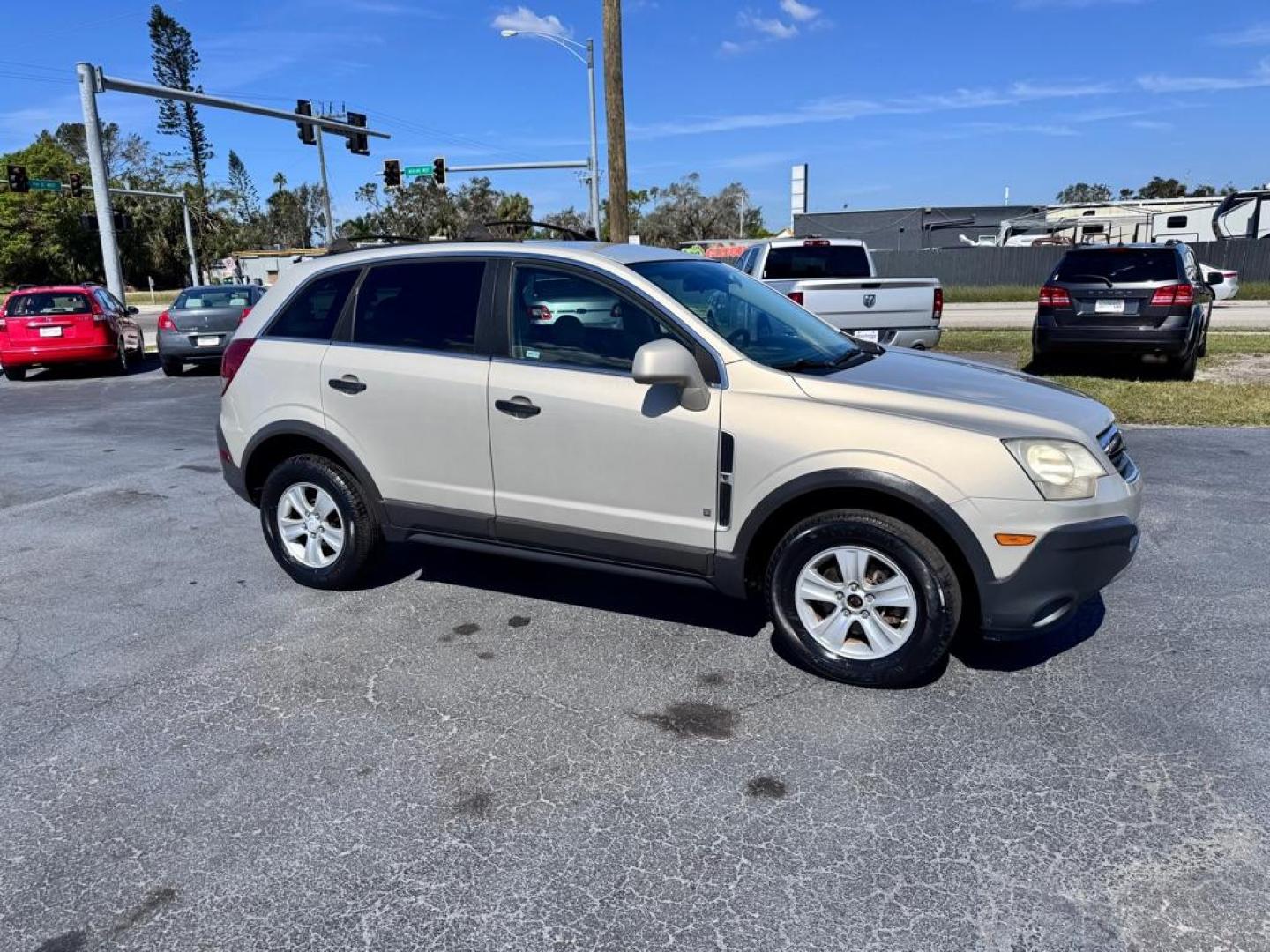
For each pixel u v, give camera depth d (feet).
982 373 14.06
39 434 32.73
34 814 10.11
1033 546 11.32
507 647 14.01
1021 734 11.23
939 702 12.05
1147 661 13.00
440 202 257.34
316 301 15.84
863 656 12.35
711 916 8.39
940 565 11.69
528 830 9.66
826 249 38.83
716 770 10.67
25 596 16.57
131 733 11.74
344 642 14.32
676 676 12.96
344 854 9.36
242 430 16.48
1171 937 7.99
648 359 11.84
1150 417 28.86
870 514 11.96
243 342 16.42
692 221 251.39
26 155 236.22
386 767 10.86
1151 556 17.01
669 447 12.78
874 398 12.16
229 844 9.54
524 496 14.02
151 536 20.03
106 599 16.31
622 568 13.69
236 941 8.23
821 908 8.45
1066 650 13.42
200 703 12.50
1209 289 38.50
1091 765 10.54
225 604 15.98
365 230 245.45
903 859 9.08
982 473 11.36
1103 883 8.66
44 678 13.30
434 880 8.96
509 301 14.05
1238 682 12.32
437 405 14.38
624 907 8.53
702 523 12.85
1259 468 23.08
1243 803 9.78
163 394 42.88
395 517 15.26
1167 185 268.41
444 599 15.96
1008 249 97.91
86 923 8.48
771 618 12.92
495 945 8.11
